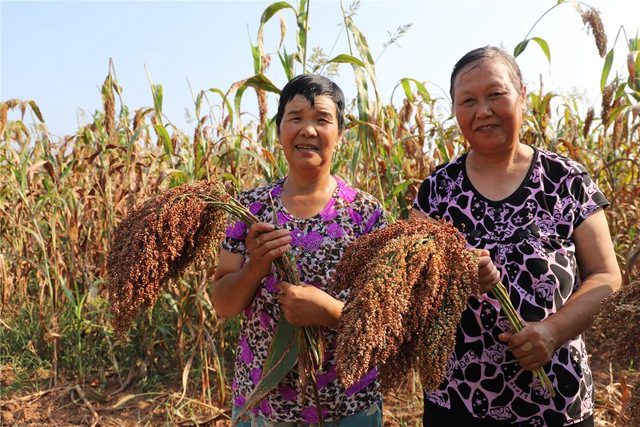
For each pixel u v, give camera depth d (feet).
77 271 18.74
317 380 7.25
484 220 7.26
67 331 17.47
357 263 6.07
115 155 18.35
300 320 6.72
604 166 14.88
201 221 7.09
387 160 14.67
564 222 7.03
